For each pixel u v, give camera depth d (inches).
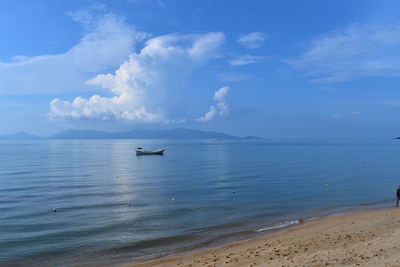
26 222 1126.4
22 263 772.6
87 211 1286.9
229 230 1003.3
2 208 1350.9
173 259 735.1
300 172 2657.5
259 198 1536.7
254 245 803.4
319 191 1728.6
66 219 1163.9
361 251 603.2
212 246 845.2
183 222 1106.1
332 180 2162.9
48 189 1860.2
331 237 785.6
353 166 3186.5
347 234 805.2
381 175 2436.0
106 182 2155.5
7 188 1900.8
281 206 1353.3
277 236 888.9
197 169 3004.4
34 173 2696.9
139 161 4119.1
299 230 943.7
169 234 969.5
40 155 5364.2
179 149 7755.9
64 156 5147.6
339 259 560.7
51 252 837.8
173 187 1916.8
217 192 1720.0
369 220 988.6
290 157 4608.8
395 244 632.4
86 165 3518.7
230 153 5831.7
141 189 1847.9
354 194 1633.9
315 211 1256.2
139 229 1029.8
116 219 1154.0
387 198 1519.4
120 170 2977.4
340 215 1139.3
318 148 7839.6
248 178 2289.6
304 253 644.7
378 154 5201.8
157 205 1392.7
